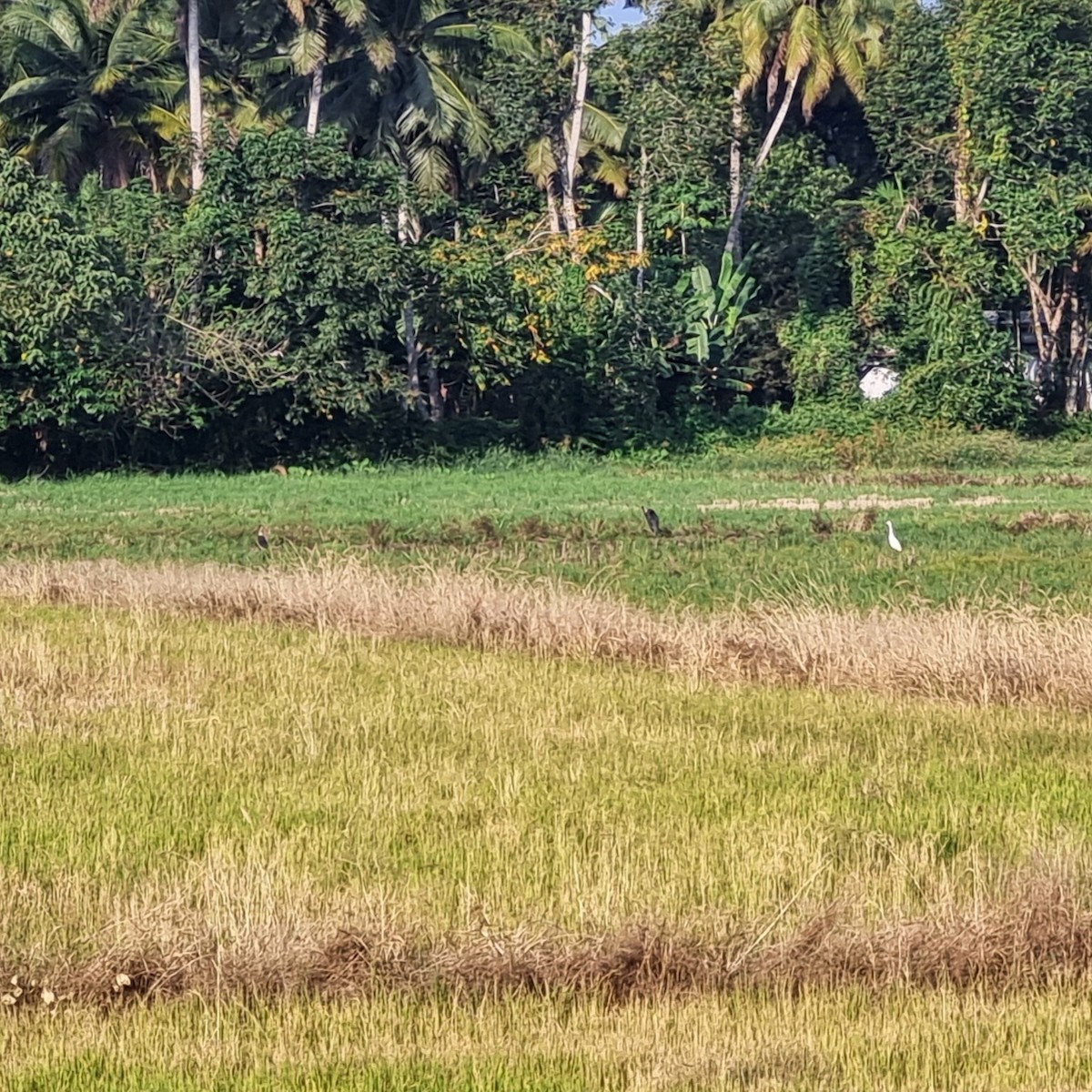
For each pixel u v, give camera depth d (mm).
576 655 31281
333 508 60750
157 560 45156
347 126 87250
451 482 74250
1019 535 51219
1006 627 29984
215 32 86938
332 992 14867
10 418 72500
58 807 19484
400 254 79125
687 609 34562
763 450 89875
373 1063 13188
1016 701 27828
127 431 77500
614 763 22234
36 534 51219
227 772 21344
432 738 23578
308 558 44062
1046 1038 13906
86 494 66938
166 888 16453
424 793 20406
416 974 15109
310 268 77062
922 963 15648
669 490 70125
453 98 85188
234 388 78875
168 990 14875
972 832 19078
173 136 84375
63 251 71562
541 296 88125
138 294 74750
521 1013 14508
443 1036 13930
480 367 85000
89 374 72438
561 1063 13273
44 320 70500
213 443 80188
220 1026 13984
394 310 79688
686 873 17156
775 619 31328
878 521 54562
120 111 84438
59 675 27047
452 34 85688
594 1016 14430
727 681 28922
